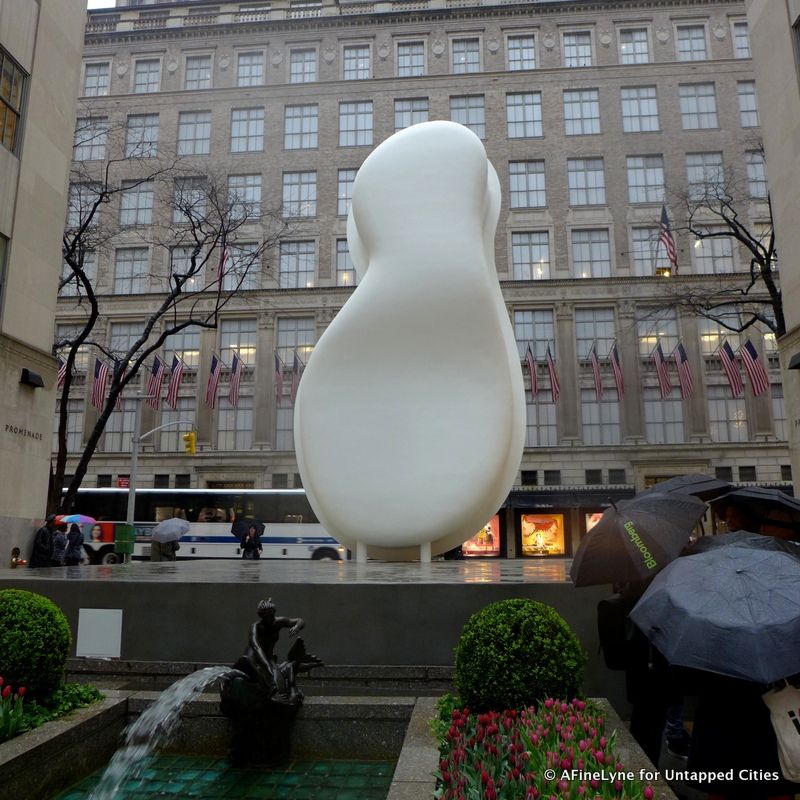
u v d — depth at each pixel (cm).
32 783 473
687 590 375
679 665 351
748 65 3941
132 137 4166
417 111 4128
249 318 3938
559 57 4122
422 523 1096
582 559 516
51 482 3139
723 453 3500
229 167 4094
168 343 3928
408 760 453
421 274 1095
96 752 550
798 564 377
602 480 3556
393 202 1120
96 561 2731
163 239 3956
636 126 3975
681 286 3647
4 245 1633
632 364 3638
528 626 524
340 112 4166
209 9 4412
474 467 1091
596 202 3909
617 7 4109
